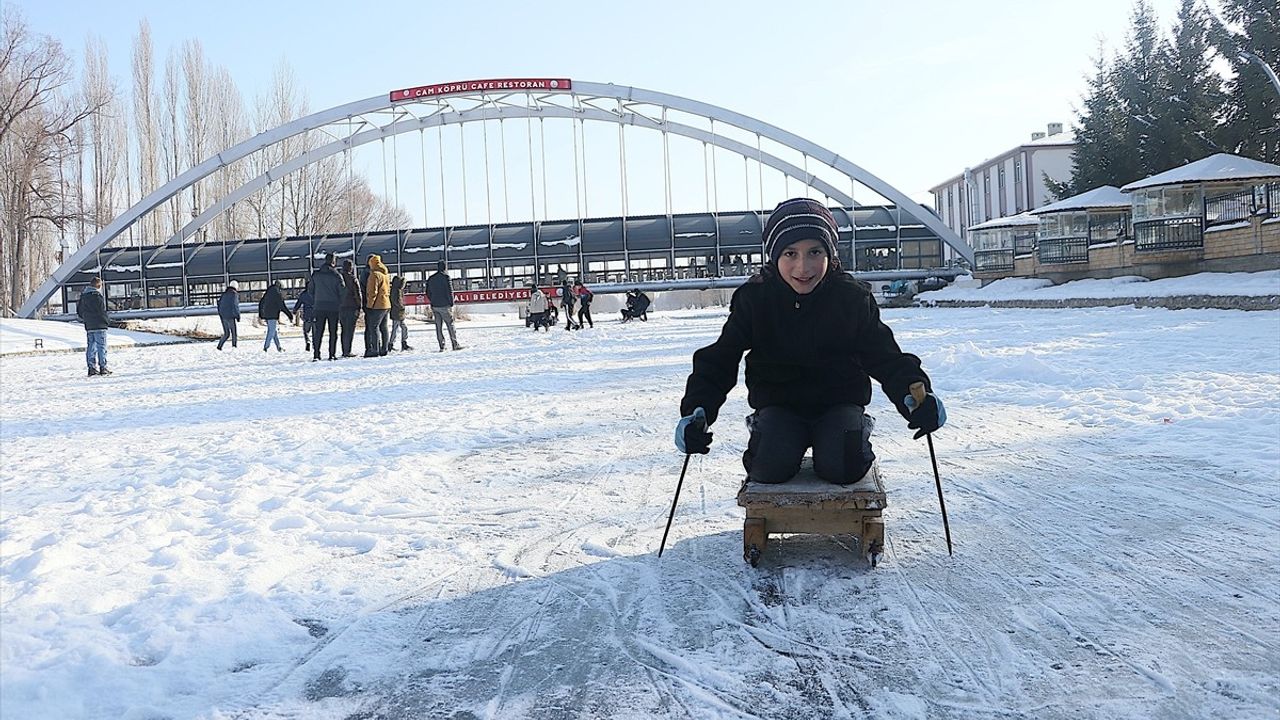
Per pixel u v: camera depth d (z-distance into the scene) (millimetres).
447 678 2729
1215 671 2568
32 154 54375
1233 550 3707
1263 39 33562
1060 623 2986
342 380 14211
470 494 5355
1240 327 15031
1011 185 68000
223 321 26906
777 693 2549
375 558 4023
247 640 3016
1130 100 43312
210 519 4828
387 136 59125
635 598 3398
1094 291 30047
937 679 2600
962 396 9102
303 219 71125
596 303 89375
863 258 55656
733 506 4852
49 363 24312
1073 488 4938
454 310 65562
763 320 3785
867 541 3613
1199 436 6211
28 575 3773
